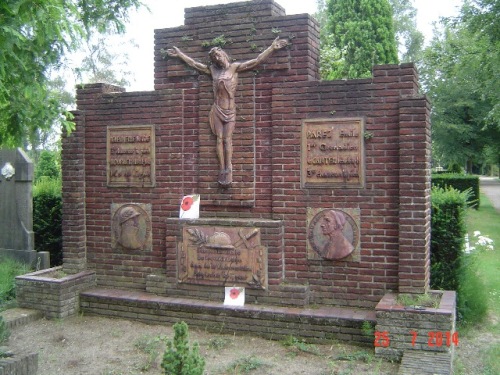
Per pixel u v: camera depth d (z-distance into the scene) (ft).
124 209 25.58
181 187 24.57
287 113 22.59
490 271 34.60
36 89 16.56
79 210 26.27
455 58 65.26
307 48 22.43
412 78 20.93
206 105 23.99
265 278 22.58
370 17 65.82
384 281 21.50
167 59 24.77
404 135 20.67
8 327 22.54
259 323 21.90
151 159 25.05
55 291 24.47
